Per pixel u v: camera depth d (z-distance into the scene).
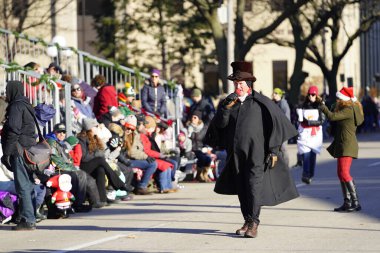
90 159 25.91
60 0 71.00
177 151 32.44
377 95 100.38
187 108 41.91
